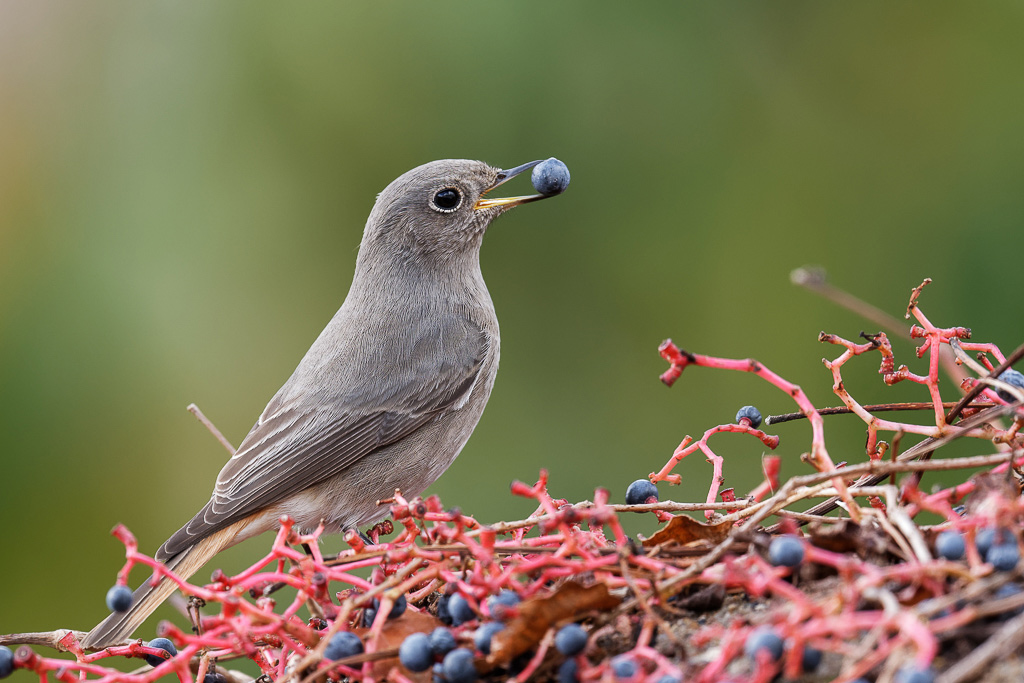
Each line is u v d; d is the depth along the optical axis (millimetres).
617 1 12977
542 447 13289
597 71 12961
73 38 13578
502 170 10633
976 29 13406
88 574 12555
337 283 13234
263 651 6219
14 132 13312
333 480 9664
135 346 12828
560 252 13438
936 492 5746
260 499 9406
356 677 5266
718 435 12938
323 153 13078
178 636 5188
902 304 12641
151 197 13211
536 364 13461
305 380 9945
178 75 13398
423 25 12758
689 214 13188
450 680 4965
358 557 5801
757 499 6113
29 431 12539
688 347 13227
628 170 13125
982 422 5762
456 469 13258
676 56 13102
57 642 7254
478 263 10742
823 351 12727
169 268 13078
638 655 4766
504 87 12766
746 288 13102
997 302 12375
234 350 13039
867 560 5031
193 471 12844
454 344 10086
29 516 12508
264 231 13195
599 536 6078
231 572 12562
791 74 13438
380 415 9758
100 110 13469
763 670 4055
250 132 13148
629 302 13375
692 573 5008
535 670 5145
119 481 12695
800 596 4391
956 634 4527
